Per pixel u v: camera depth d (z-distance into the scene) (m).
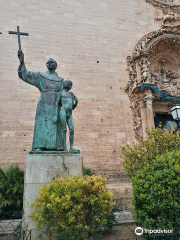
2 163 10.84
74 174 5.50
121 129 13.27
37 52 12.91
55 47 13.34
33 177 5.30
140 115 13.69
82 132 12.53
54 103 6.10
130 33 15.30
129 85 14.12
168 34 15.80
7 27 12.70
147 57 14.74
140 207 5.32
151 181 5.08
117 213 8.54
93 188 4.73
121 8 15.60
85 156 12.20
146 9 16.27
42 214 4.53
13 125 11.51
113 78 14.05
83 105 12.98
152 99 13.80
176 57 16.89
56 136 5.92
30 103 12.08
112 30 14.92
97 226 4.82
